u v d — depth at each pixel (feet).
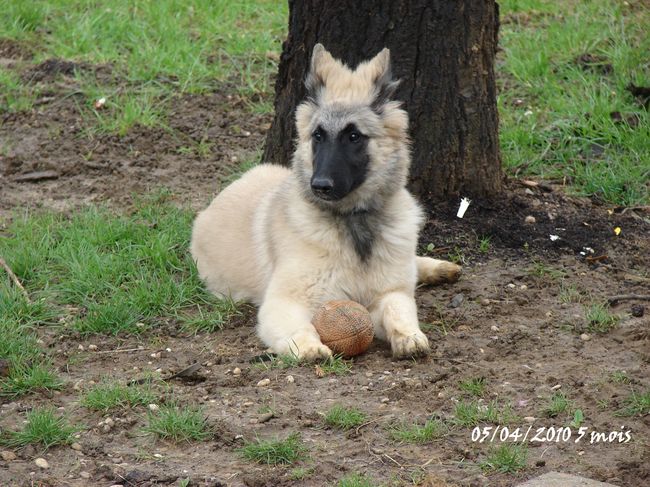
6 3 60.59
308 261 30.81
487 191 40.42
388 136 31.17
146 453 23.99
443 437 24.39
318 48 31.71
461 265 36.94
